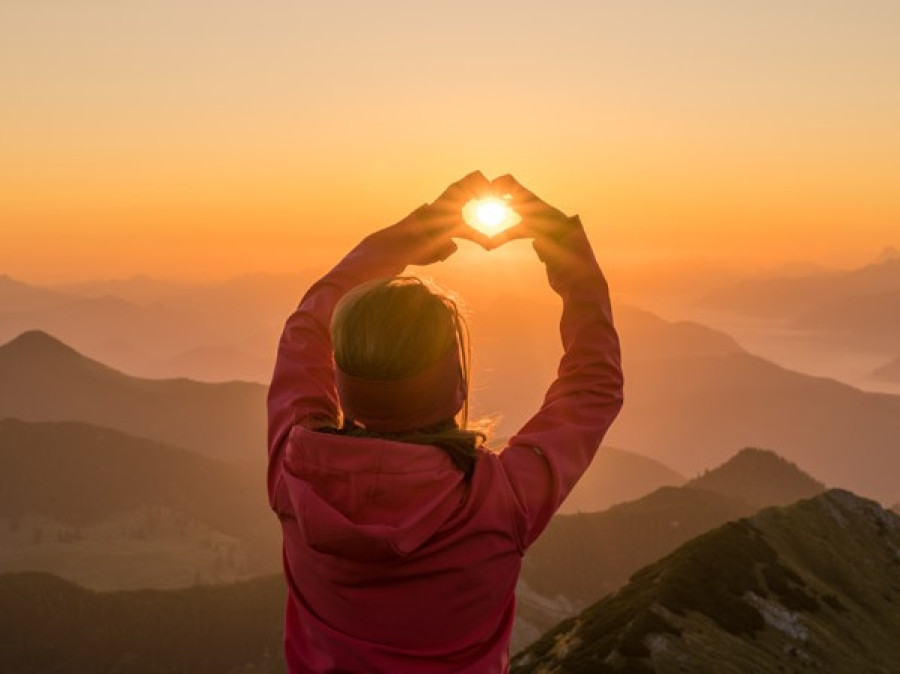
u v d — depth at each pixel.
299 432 2.73
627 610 62.22
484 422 2.83
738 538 82.12
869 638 71.88
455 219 3.17
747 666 56.53
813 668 61.38
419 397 2.61
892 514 107.12
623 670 52.78
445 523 2.53
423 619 2.57
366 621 2.59
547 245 3.11
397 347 2.55
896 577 94.44
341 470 2.59
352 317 2.62
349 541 2.46
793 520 96.81
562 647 61.97
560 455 2.71
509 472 2.63
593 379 2.93
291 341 3.20
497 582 2.65
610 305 3.10
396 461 2.54
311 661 2.70
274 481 2.91
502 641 2.71
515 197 3.19
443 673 2.60
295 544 2.73
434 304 2.65
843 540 97.94
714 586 68.06
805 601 72.12
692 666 54.19
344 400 2.69
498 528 2.56
